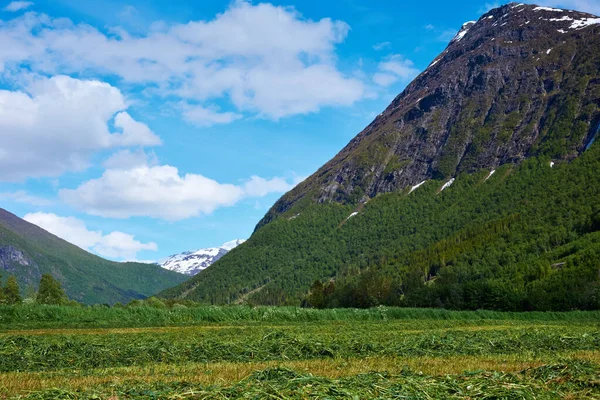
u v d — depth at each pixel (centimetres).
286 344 2717
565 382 1700
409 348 2767
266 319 5388
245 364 2261
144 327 4338
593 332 3778
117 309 4997
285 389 1545
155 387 1653
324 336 3303
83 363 2355
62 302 10019
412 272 19450
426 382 1625
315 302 14325
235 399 1467
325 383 1598
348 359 2425
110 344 2800
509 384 1598
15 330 3931
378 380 1664
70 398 1523
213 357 2500
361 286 13862
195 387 1620
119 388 1648
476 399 1495
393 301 13525
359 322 5438
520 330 4159
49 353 2516
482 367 2089
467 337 3272
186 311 5184
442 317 6384
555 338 3203
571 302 9919
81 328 4144
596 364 2008
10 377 1927
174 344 2770
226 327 4441
